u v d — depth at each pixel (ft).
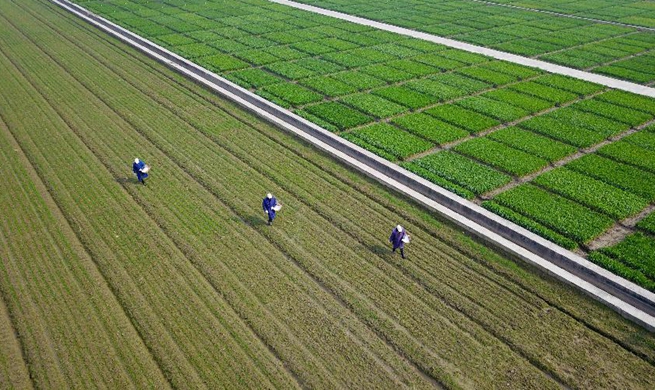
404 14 210.38
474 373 56.44
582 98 130.72
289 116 115.96
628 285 66.74
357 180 93.81
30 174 94.89
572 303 66.23
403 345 59.57
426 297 67.00
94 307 64.59
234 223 81.25
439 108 122.42
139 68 150.51
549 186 90.38
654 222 81.10
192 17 202.59
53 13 213.66
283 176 94.58
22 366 56.80
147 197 87.40
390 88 133.90
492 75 143.23
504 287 69.05
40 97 128.98
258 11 213.46
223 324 62.39
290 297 66.59
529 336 61.26
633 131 113.80
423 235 79.20
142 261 72.54
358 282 69.36
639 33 186.70
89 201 86.28
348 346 59.47
